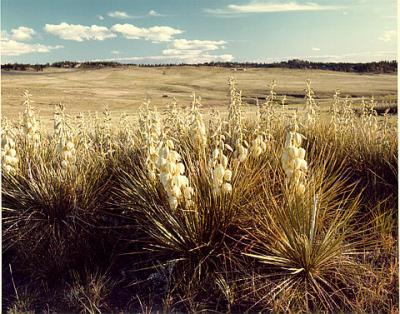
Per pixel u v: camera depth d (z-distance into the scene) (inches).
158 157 146.5
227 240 151.7
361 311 127.0
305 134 225.9
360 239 157.6
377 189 185.0
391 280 136.5
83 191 177.8
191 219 148.7
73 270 156.4
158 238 150.1
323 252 136.5
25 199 178.1
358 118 250.4
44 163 199.8
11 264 169.0
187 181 145.9
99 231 171.3
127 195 168.9
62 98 1330.0
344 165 198.4
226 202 150.1
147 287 149.6
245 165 164.4
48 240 169.3
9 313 140.6
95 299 141.1
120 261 164.4
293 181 146.3
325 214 154.5
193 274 143.2
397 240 156.2
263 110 216.2
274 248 140.3
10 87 1648.6
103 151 219.6
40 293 152.6
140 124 235.9
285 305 130.1
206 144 184.4
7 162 192.9
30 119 222.4
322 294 131.3
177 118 228.1
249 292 137.2
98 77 2610.7
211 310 134.6
